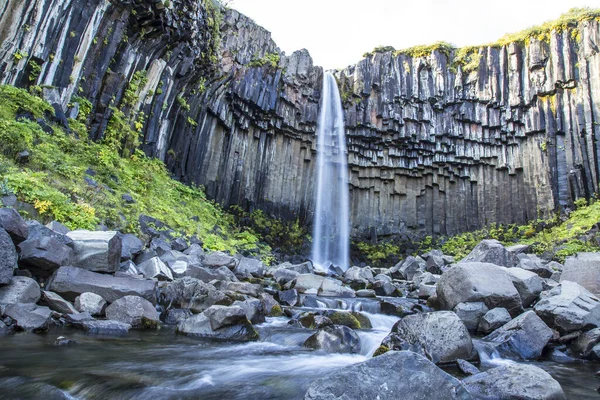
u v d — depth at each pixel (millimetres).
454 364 5512
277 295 9891
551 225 25016
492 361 5969
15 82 11539
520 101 28297
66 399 3646
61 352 4871
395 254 28609
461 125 30156
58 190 9789
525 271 9570
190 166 21203
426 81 30688
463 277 8594
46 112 11945
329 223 29141
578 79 26438
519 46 29234
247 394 4059
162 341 5922
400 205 30703
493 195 29125
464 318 8016
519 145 28688
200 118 22000
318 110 30000
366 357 5773
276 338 6535
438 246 28844
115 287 7012
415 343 5707
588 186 24688
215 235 16828
